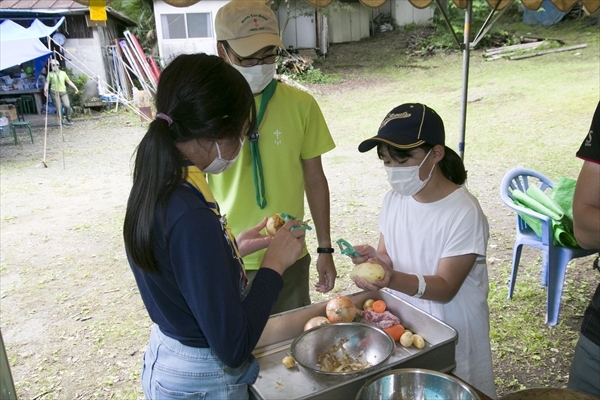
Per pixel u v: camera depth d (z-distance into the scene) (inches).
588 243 55.8
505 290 162.6
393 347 57.7
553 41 641.6
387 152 67.2
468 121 415.8
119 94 577.3
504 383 119.0
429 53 703.1
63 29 585.6
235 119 45.5
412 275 65.8
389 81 607.8
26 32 442.6
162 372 50.0
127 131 502.9
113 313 170.2
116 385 131.3
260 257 87.1
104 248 227.1
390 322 65.2
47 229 253.6
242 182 88.4
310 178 96.3
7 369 38.9
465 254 67.6
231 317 42.6
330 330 62.7
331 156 365.7
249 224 89.5
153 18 661.3
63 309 174.4
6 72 600.1
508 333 138.8
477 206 70.1
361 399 47.9
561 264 138.2
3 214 278.8
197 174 46.0
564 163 293.7
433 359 56.4
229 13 81.5
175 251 42.6
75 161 394.6
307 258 95.7
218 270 42.4
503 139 357.7
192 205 43.1
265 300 48.0
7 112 531.2
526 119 398.3
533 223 144.6
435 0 163.5
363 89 584.1
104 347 149.6
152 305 50.0
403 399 51.1
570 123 372.8
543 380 119.2
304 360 59.5
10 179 349.7
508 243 201.6
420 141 65.1
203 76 44.0
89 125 535.8
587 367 61.1
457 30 701.9
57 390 129.9
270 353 62.5
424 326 63.6
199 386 49.1
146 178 43.7
